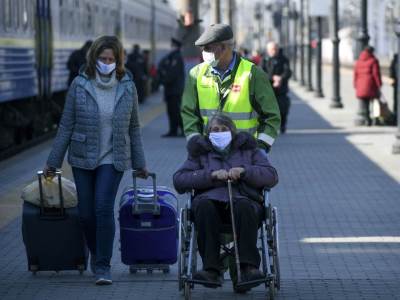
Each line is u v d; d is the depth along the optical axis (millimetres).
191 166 14242
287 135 40812
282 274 15953
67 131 15305
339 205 22828
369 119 44312
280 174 28422
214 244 13555
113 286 15195
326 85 92750
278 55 40562
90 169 15164
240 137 14266
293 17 100938
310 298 14281
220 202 13914
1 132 34844
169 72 39844
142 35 80000
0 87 31641
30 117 39281
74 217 15695
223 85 14625
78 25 48312
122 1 66438
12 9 33781
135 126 15555
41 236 15703
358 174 28219
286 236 19219
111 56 15164
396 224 20375
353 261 16922
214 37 14305
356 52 114812
